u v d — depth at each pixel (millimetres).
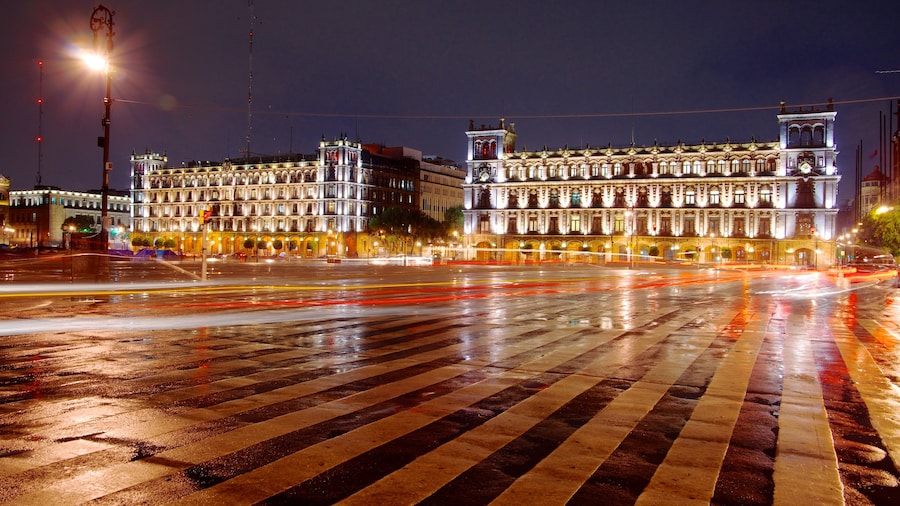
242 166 147375
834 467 6754
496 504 5652
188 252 154000
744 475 6457
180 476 6191
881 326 19953
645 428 8062
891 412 9078
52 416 8203
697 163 111938
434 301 26641
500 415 8578
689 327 18969
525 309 23797
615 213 116250
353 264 95562
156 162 163375
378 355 13156
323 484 6039
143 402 8984
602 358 13211
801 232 105375
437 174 165750
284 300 25969
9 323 17266
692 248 111125
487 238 123188
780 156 106188
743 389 10445
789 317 22438
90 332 15648
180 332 15898
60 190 187750
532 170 121812
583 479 6281
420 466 6562
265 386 10133
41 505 5488
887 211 75438
